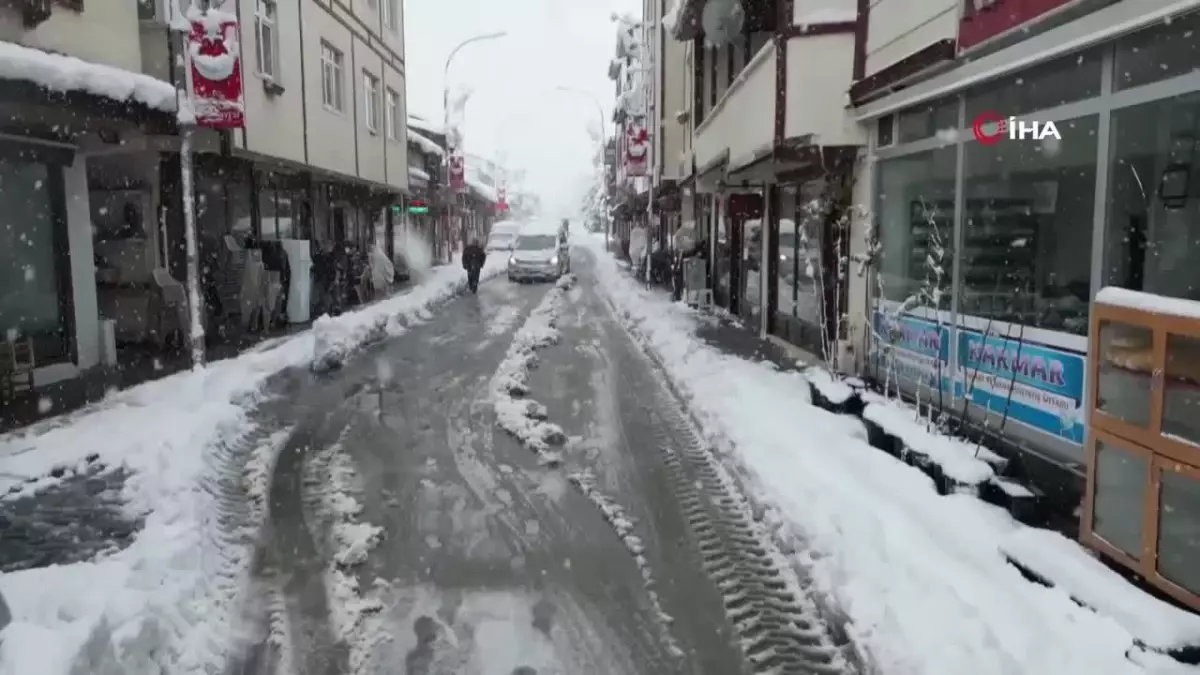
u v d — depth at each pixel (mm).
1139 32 5633
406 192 30969
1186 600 4074
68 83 9250
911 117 9508
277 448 8414
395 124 29766
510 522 6355
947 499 5871
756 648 4500
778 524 5965
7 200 10391
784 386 10508
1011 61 6953
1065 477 6164
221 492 7027
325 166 20844
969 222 8078
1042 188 6832
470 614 4863
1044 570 4594
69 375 11172
